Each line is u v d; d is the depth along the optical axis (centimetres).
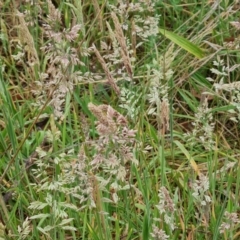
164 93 123
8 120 126
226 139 149
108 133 105
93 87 156
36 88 146
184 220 124
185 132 152
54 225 115
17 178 131
